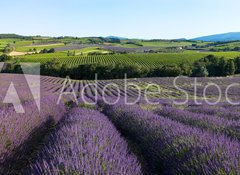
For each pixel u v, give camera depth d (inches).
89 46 5211.6
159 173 200.4
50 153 155.9
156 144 215.0
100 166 130.3
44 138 325.1
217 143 169.5
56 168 126.5
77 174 122.6
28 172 145.0
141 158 236.2
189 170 147.6
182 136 200.4
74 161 132.5
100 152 151.2
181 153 171.5
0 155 187.6
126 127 339.3
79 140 179.3
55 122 430.3
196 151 162.1
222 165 131.9
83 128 227.9
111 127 280.2
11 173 204.1
